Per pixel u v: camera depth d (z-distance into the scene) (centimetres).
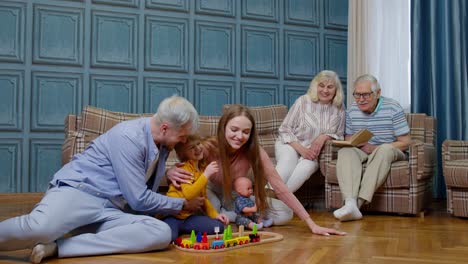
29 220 161
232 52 468
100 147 190
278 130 362
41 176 413
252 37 475
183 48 453
